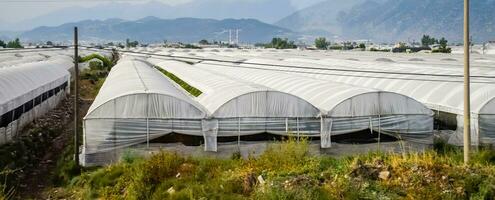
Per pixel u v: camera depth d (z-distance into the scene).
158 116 23.91
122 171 20.41
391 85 34.47
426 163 17.78
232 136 24.53
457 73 35.19
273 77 37.72
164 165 19.72
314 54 93.06
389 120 25.55
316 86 30.58
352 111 25.33
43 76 40.53
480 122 25.39
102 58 87.56
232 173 19.08
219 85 30.38
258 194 16.11
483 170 17.56
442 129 28.69
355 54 94.50
